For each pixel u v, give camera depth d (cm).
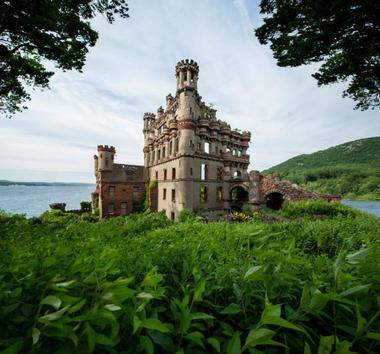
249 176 2764
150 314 151
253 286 173
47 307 142
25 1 669
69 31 873
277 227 666
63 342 114
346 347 104
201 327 133
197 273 179
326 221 786
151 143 3788
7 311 123
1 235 402
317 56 770
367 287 123
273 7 737
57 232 448
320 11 624
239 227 581
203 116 3003
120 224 702
